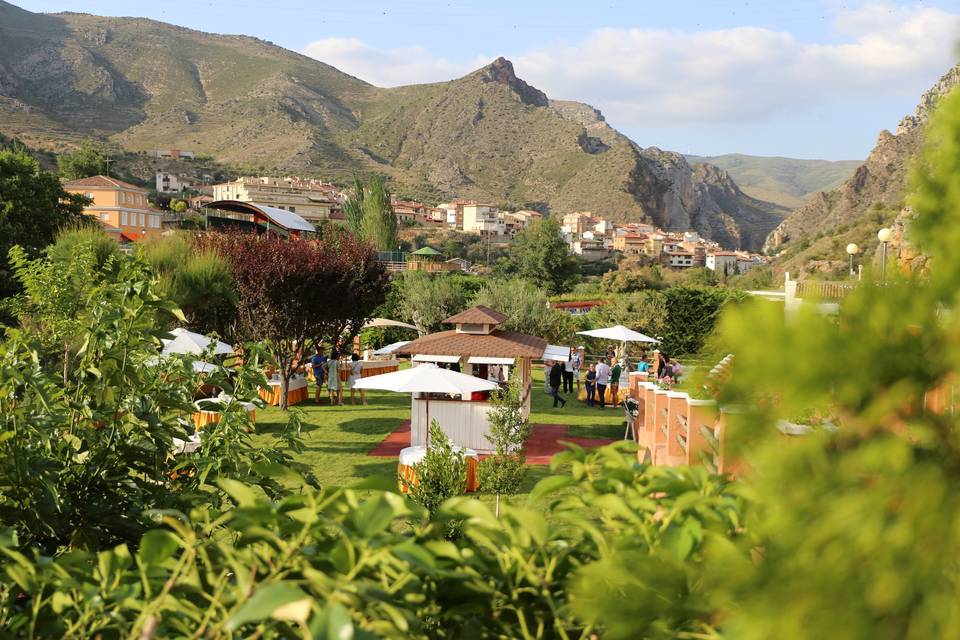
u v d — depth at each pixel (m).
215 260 19.05
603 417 19.45
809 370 0.95
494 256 160.50
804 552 0.97
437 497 8.77
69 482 3.87
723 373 1.05
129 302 4.38
